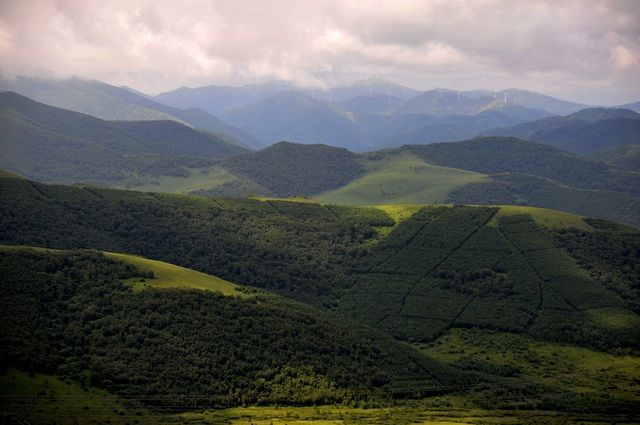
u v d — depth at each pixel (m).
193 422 185.75
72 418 178.75
